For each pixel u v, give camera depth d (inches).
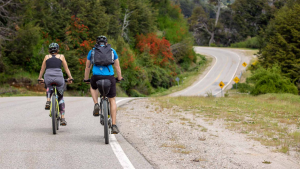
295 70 1492.4
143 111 508.7
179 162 201.8
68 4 1565.0
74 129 301.6
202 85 2298.2
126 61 1866.4
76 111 458.9
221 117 461.7
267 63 1566.2
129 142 255.1
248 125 386.9
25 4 1301.7
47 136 261.0
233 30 4852.4
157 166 188.7
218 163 204.4
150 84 2244.1
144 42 2439.7
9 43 1272.1
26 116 376.2
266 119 464.1
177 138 285.3
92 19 1609.3
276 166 201.5
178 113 501.7
